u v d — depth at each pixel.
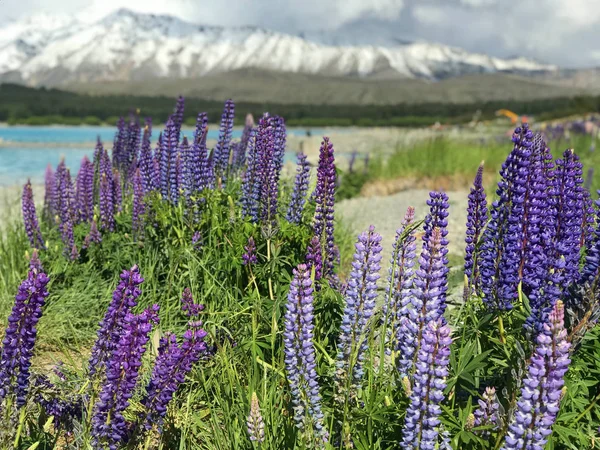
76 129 48.62
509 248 1.53
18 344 1.23
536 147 1.53
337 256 2.39
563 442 1.30
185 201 2.55
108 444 1.26
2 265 2.76
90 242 2.71
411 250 1.45
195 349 1.35
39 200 5.57
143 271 2.48
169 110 62.09
